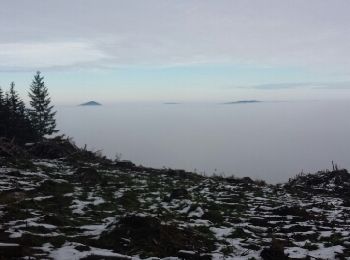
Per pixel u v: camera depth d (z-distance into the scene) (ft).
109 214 50.70
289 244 40.96
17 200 51.03
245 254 37.09
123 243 36.70
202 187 79.66
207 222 49.65
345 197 78.48
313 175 100.17
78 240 37.11
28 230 38.29
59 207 51.88
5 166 80.79
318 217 54.80
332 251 37.91
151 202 61.52
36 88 210.18
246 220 52.31
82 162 103.45
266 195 75.92
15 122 148.66
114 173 90.33
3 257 30.14
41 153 107.65
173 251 36.14
